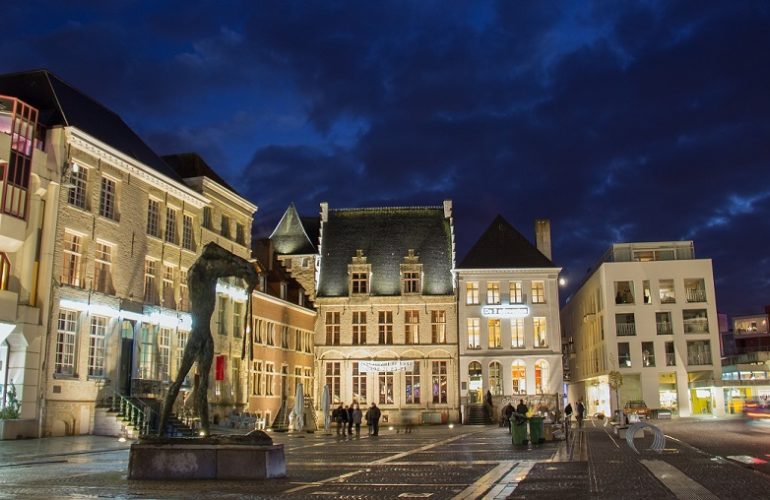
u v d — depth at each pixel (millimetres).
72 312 29156
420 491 11484
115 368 30938
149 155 36938
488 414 52250
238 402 42156
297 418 37812
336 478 13484
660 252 63625
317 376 56062
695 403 59062
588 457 18625
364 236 60906
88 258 30109
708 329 59250
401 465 16656
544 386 54188
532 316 55250
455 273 56625
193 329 14180
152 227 35219
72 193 29688
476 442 27000
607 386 59406
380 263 59156
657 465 15992
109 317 31156
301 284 58125
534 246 57531
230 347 41656
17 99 26516
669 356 59312
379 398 55438
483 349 55000
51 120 29188
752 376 63750
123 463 17188
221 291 40906
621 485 12266
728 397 59562
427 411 54375
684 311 59906
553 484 12500
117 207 32438
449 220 60594
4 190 25797
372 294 57375
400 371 55594
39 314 27172
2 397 26016
